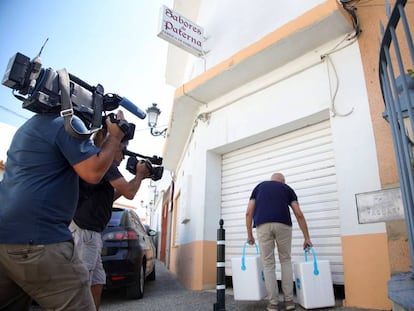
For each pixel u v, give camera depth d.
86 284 1.61
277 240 3.95
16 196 1.54
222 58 6.84
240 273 4.05
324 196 4.78
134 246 5.29
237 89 6.26
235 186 6.30
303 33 4.77
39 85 1.67
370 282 3.69
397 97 2.21
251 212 4.21
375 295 3.63
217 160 6.71
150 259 6.86
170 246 12.50
